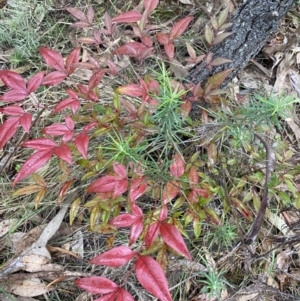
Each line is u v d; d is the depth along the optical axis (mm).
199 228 450
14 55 642
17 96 429
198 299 489
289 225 509
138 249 476
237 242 510
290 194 549
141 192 408
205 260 501
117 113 468
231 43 549
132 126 464
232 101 586
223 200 486
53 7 691
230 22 542
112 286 355
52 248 512
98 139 541
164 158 521
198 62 559
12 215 534
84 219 529
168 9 700
